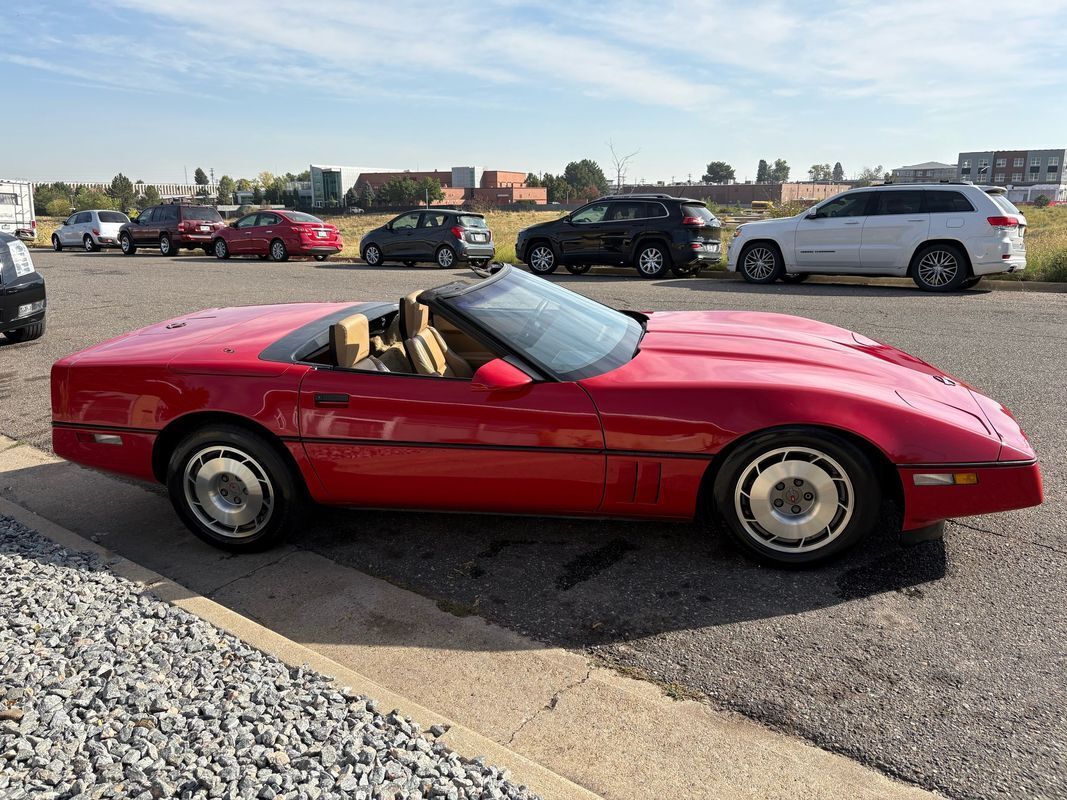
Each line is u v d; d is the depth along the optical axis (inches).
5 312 316.2
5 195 1163.3
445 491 135.8
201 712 92.1
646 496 130.2
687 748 92.5
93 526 159.0
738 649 112.0
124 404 144.4
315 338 148.3
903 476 123.4
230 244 863.7
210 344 149.4
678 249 575.5
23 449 203.8
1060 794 83.6
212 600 129.6
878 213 483.8
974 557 135.9
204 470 143.2
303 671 101.7
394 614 124.5
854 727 95.1
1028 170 5068.9
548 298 159.0
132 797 78.3
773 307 404.8
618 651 112.7
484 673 108.4
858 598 124.2
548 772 83.9
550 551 143.6
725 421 124.7
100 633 110.1
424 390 132.3
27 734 87.0
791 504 129.4
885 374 139.9
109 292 521.7
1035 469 123.6
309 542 150.8
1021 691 100.7
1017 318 366.6
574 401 128.5
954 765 88.4
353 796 78.3
